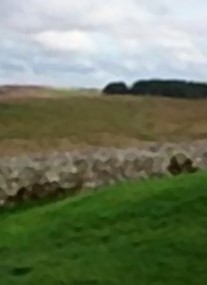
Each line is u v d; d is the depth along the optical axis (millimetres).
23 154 30719
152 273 17375
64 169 27828
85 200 23703
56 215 22594
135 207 22078
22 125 58469
